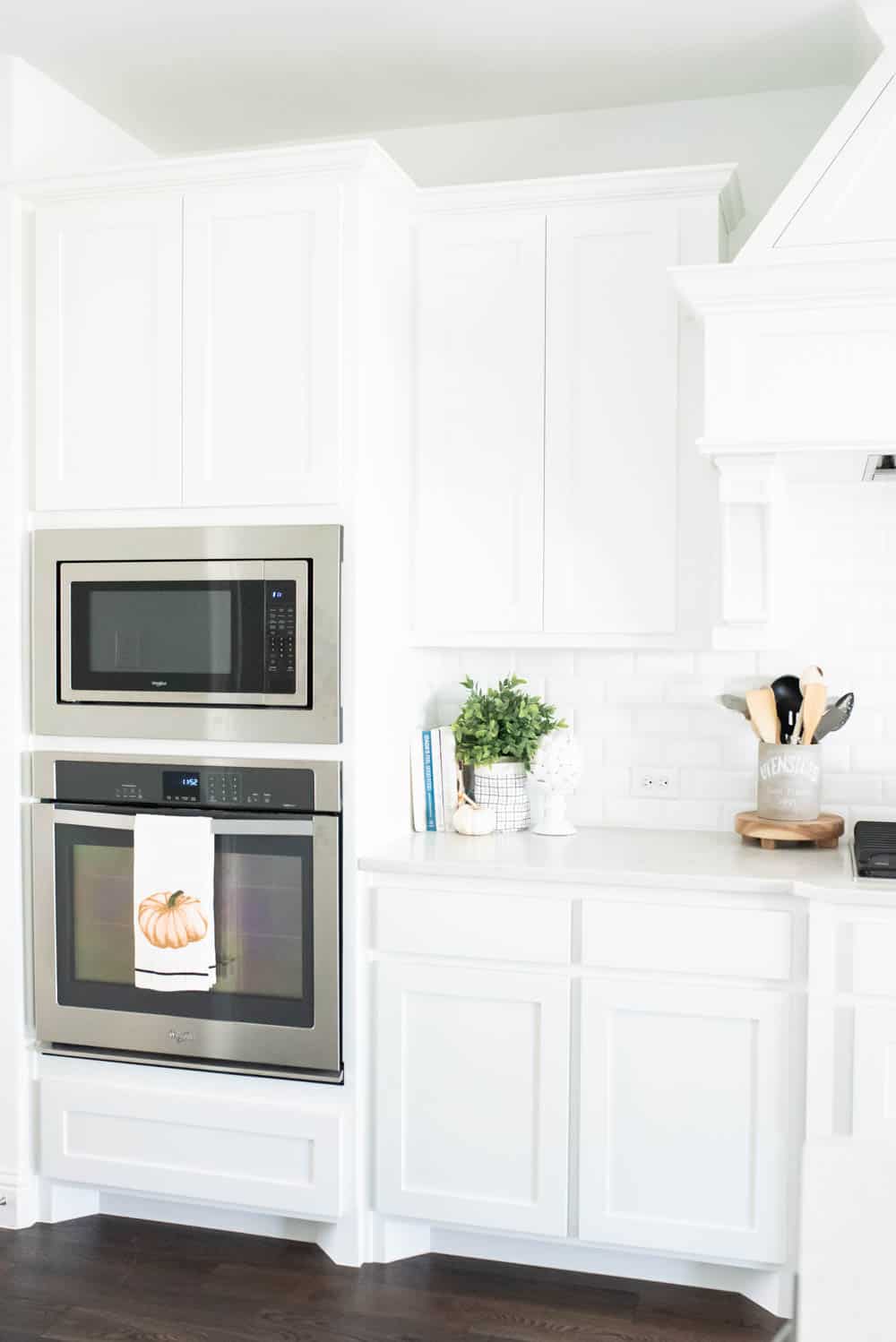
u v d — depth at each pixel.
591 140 3.24
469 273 2.97
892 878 2.48
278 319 2.72
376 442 2.80
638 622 2.90
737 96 3.14
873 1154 1.31
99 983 2.88
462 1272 2.73
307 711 2.70
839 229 2.56
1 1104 2.93
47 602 2.88
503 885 2.65
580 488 2.92
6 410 2.89
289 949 2.75
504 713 3.11
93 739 2.87
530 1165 2.66
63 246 2.86
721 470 2.68
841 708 2.89
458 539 3.00
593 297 2.90
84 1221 2.96
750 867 2.62
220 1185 2.80
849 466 2.80
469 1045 2.68
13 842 2.92
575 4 2.67
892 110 2.54
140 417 2.82
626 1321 2.53
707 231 2.82
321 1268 2.75
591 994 2.60
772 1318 2.54
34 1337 2.46
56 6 2.68
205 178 2.74
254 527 2.73
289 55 2.92
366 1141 2.76
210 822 2.75
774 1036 2.51
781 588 2.81
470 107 3.22
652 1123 2.59
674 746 3.16
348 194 2.68
